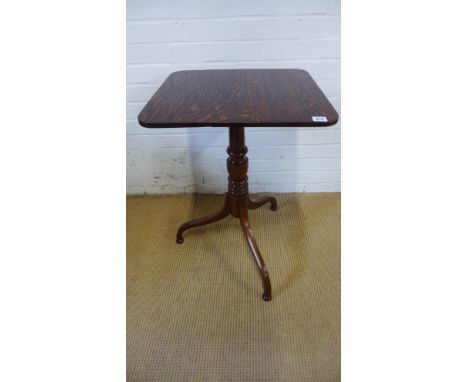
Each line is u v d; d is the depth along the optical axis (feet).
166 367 3.91
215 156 6.57
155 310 4.57
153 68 5.82
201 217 5.98
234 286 4.90
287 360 3.94
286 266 5.20
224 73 5.14
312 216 6.26
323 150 6.48
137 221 6.25
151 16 5.48
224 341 4.16
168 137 6.41
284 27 5.51
